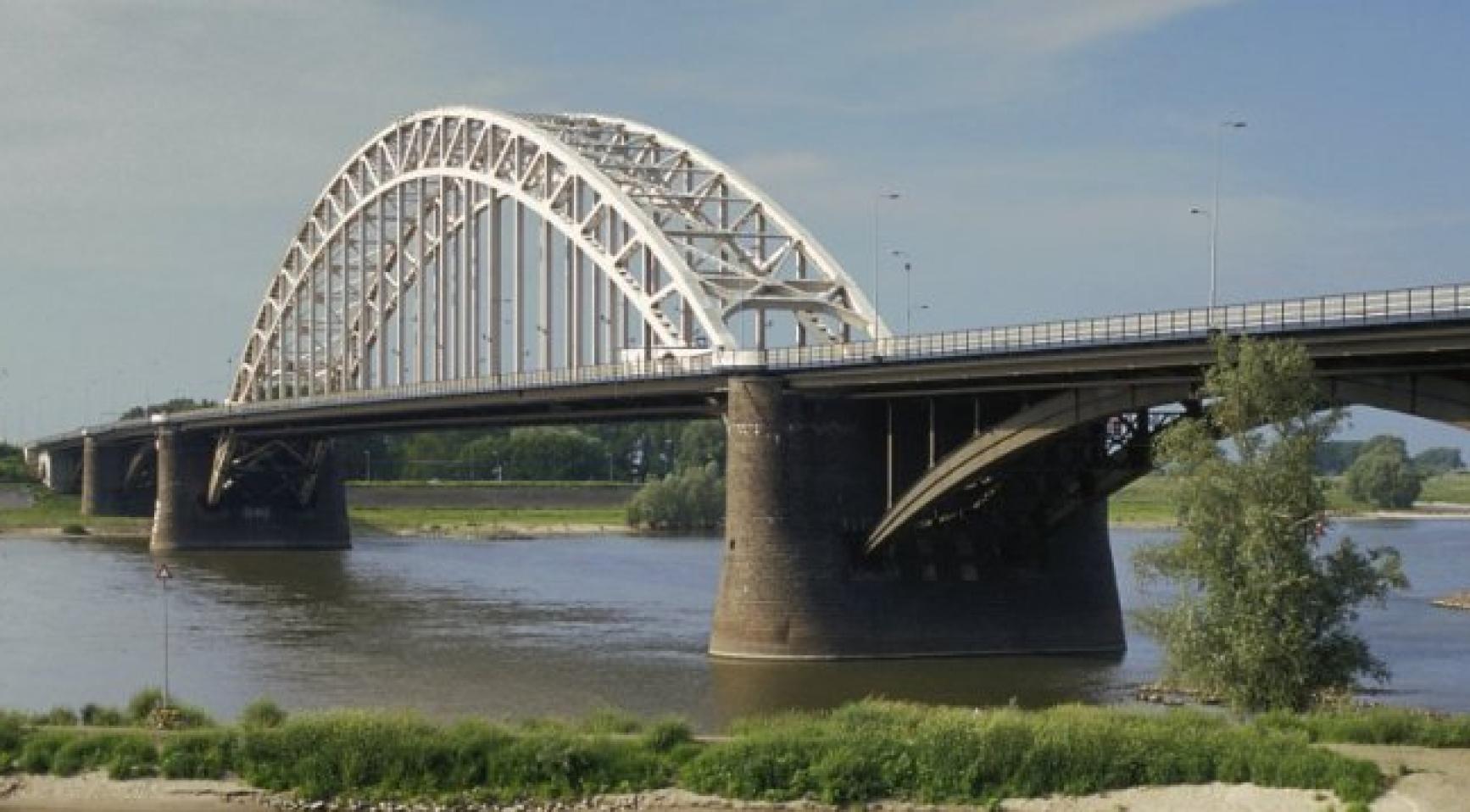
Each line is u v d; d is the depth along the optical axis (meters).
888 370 66.88
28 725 47.50
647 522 173.50
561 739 43.66
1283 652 45.44
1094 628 74.44
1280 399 46.38
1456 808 37.62
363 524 173.38
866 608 71.31
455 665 68.81
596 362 100.38
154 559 133.38
